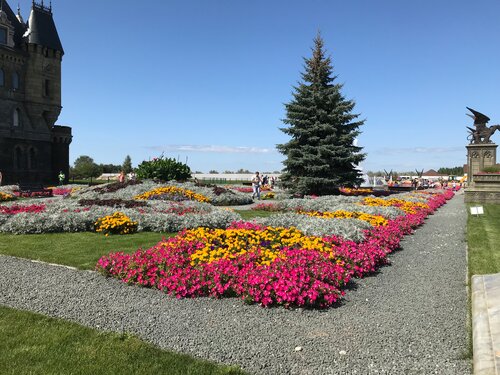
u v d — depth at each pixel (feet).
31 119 177.27
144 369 13.43
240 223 36.81
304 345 15.19
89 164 298.56
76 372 13.19
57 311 18.17
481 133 114.62
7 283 21.74
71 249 30.83
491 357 13.41
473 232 40.91
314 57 93.76
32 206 48.03
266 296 19.27
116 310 18.35
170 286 20.77
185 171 89.61
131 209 45.19
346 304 19.71
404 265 27.45
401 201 63.21
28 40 175.11
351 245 27.50
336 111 89.66
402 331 16.40
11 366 13.47
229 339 15.65
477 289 20.72
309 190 90.58
